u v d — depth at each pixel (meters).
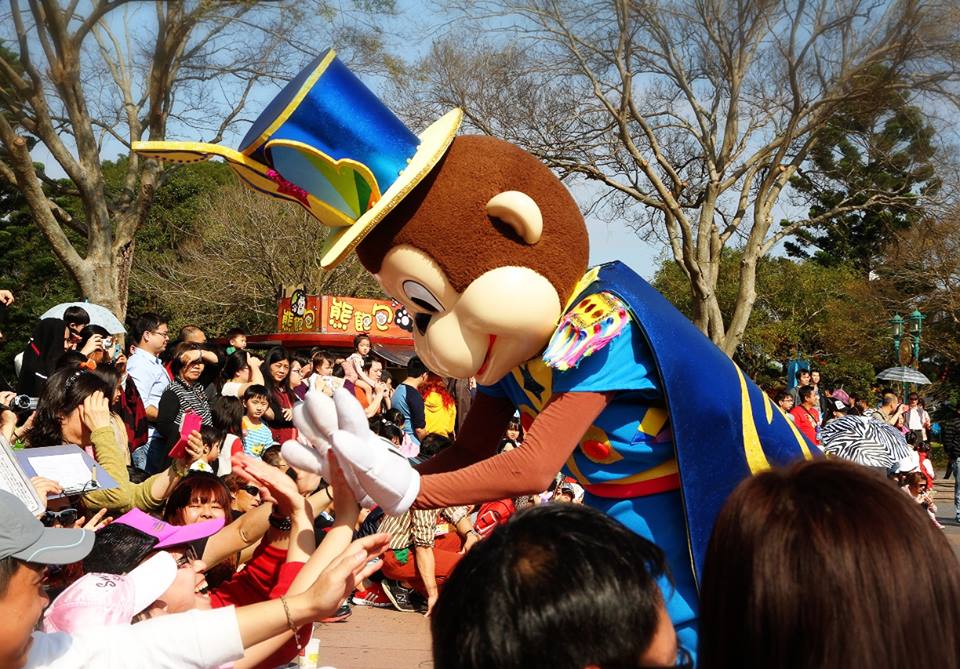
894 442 8.08
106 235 12.99
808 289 30.41
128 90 13.84
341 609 6.36
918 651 1.47
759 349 30.27
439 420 10.00
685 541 3.34
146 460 6.70
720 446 3.19
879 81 16.12
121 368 7.51
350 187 3.19
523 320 3.11
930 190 19.00
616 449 3.33
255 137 3.16
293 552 2.75
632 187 19.66
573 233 3.23
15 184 12.88
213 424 6.79
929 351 31.53
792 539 1.52
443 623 1.46
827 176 19.81
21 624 2.12
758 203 18.31
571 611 1.36
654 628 1.42
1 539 2.10
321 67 3.12
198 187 31.97
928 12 15.33
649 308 3.22
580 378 3.14
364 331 20.05
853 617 1.47
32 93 11.69
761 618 1.52
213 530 3.23
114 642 2.29
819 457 1.73
